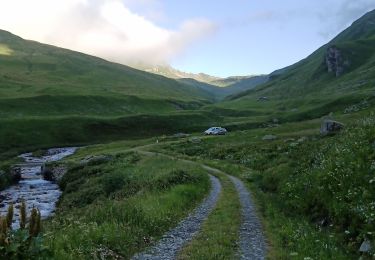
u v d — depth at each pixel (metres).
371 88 178.88
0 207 45.56
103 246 16.42
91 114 180.62
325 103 161.12
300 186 25.70
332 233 17.70
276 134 85.50
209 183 39.16
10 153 105.19
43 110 167.75
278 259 15.86
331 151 27.42
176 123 164.12
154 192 30.91
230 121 174.00
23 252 11.62
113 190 43.72
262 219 23.55
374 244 14.87
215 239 18.86
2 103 158.62
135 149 88.31
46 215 40.91
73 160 77.31
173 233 20.59
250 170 49.56
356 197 18.61
